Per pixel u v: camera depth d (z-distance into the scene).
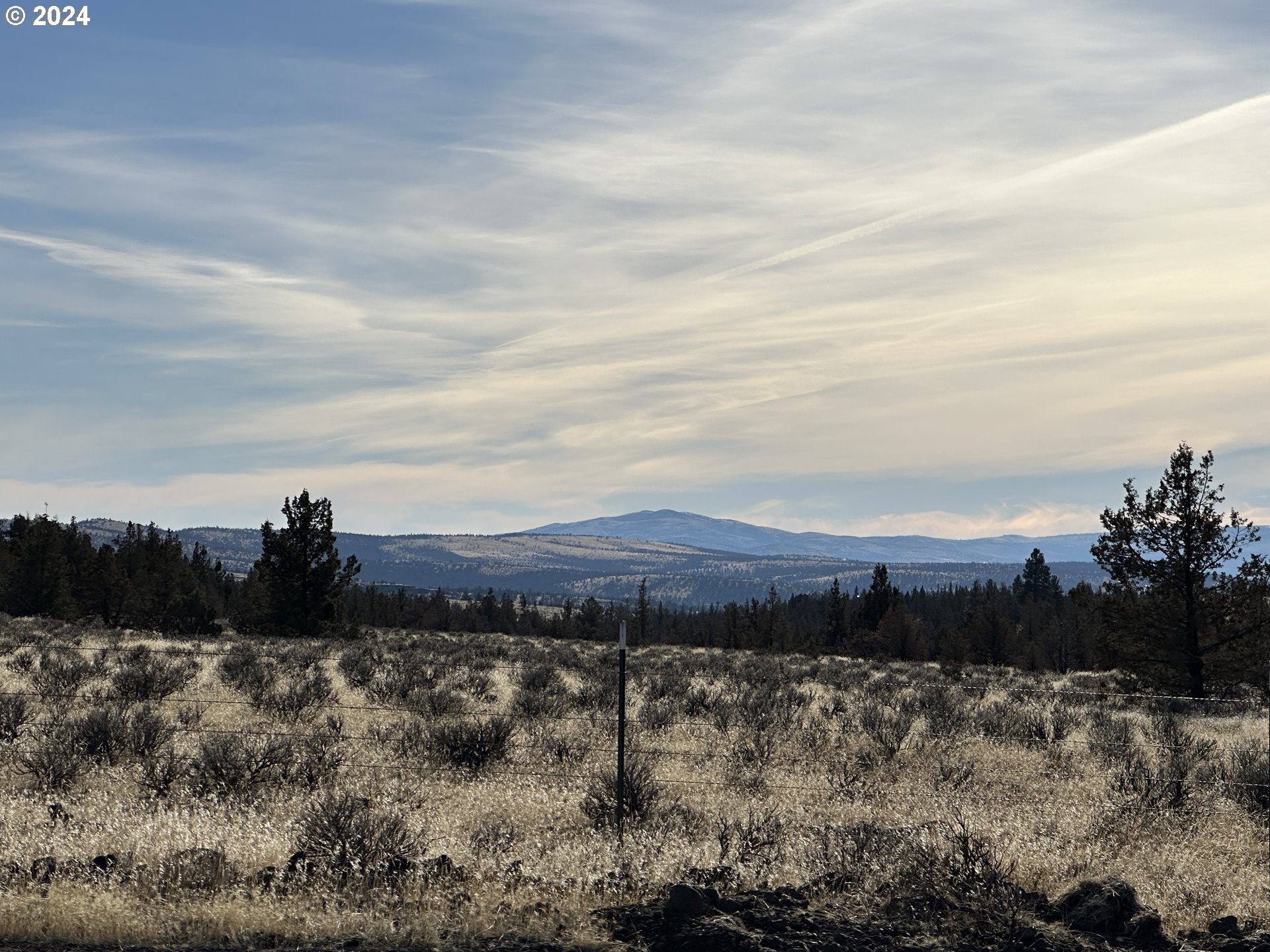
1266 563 30.58
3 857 8.59
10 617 53.12
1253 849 11.70
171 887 7.98
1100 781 14.98
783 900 8.27
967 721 21.75
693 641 93.94
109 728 14.84
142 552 71.50
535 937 7.38
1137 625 31.14
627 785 11.94
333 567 47.06
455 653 43.19
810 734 18.92
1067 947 7.57
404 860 8.79
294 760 13.66
